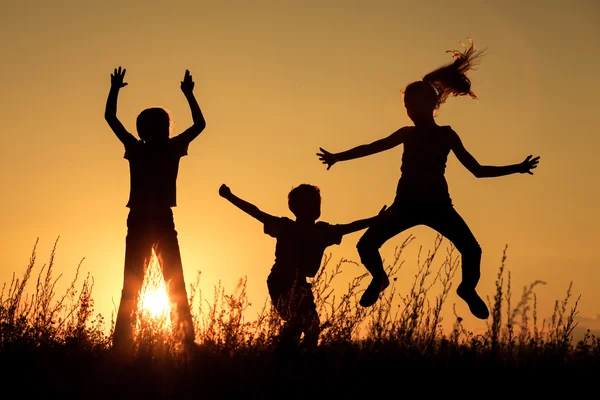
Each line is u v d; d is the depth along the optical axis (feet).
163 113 25.88
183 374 18.15
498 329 16.83
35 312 21.70
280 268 25.36
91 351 20.90
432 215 24.02
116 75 26.08
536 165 24.38
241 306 19.94
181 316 21.72
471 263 23.76
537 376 17.75
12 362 18.70
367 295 23.77
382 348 18.70
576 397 17.33
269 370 17.88
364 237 24.47
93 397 16.99
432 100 25.09
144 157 25.53
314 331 20.01
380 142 24.90
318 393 16.97
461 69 25.96
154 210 25.08
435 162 24.36
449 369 17.98
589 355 19.22
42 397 16.94
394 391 17.20
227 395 16.98
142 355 19.34
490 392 17.29
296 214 25.86
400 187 24.49
